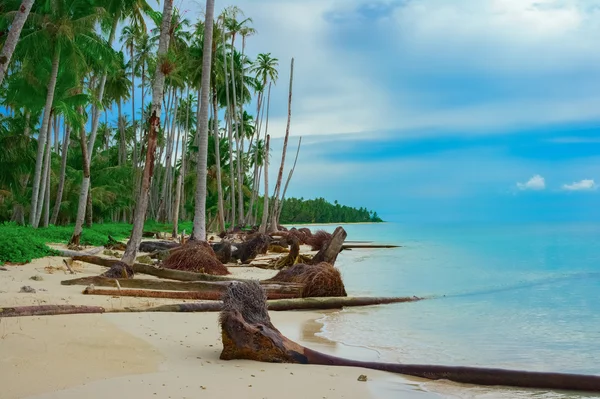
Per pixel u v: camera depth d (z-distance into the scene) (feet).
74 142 162.50
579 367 22.36
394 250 113.09
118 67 101.86
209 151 197.57
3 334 20.95
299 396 16.67
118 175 157.28
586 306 39.42
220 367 19.45
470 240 156.35
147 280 38.04
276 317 34.42
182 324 27.02
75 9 86.02
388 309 38.14
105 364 18.54
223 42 146.51
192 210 217.15
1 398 14.73
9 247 50.78
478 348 25.84
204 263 50.83
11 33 31.07
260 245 71.82
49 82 87.61
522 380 19.44
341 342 27.12
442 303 41.19
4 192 110.93
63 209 134.72
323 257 54.34
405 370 20.49
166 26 51.85
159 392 15.99
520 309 38.29
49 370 17.33
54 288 35.60
